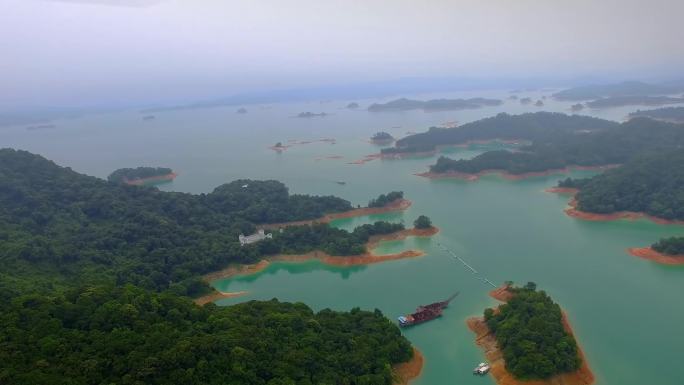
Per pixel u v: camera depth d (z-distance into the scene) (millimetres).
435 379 111000
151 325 99938
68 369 83625
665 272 163625
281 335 107562
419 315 136000
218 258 176500
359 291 159000
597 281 158250
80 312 100750
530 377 105875
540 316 121125
